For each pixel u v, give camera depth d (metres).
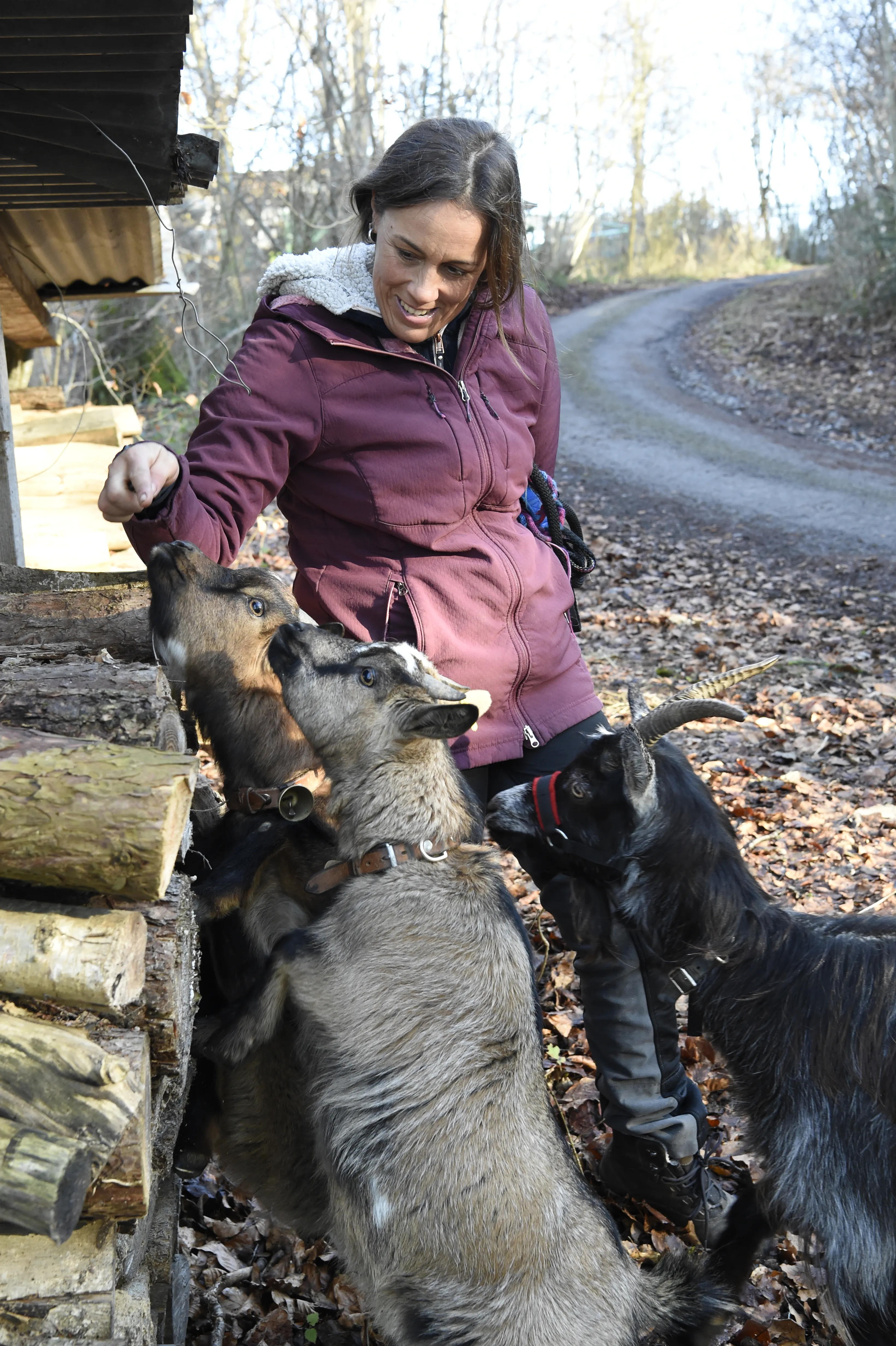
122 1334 1.86
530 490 3.27
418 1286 2.50
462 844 2.79
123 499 2.41
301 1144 2.76
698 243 50.59
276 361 2.69
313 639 2.77
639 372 26.69
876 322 25.78
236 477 2.65
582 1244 2.60
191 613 2.69
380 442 2.73
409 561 2.83
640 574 12.95
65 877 1.79
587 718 3.12
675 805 2.88
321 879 2.68
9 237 6.47
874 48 27.45
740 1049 2.93
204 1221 3.41
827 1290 2.92
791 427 21.30
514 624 2.94
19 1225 1.62
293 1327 3.12
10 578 2.85
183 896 2.14
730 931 2.87
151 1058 2.03
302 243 15.52
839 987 2.82
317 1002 2.55
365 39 16.11
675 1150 3.08
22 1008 1.80
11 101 3.71
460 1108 2.49
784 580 12.62
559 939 4.84
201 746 3.40
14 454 4.83
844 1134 2.79
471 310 2.86
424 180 2.46
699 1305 2.78
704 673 8.80
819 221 35.38
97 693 2.10
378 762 2.73
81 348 12.38
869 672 8.88
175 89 3.69
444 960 2.58
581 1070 4.10
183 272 14.40
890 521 15.20
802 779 6.65
